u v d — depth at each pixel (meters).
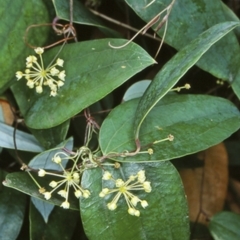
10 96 0.47
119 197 0.41
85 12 0.46
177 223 0.42
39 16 0.45
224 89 0.51
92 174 0.42
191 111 0.42
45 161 0.43
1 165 0.48
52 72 0.42
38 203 0.44
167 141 0.41
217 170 0.51
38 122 0.43
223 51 0.45
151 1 0.43
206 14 0.45
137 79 0.51
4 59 0.44
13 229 0.44
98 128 0.44
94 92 0.41
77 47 0.43
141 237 0.42
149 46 0.50
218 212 0.48
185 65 0.39
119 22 0.49
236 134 0.53
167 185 0.42
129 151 0.40
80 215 0.43
